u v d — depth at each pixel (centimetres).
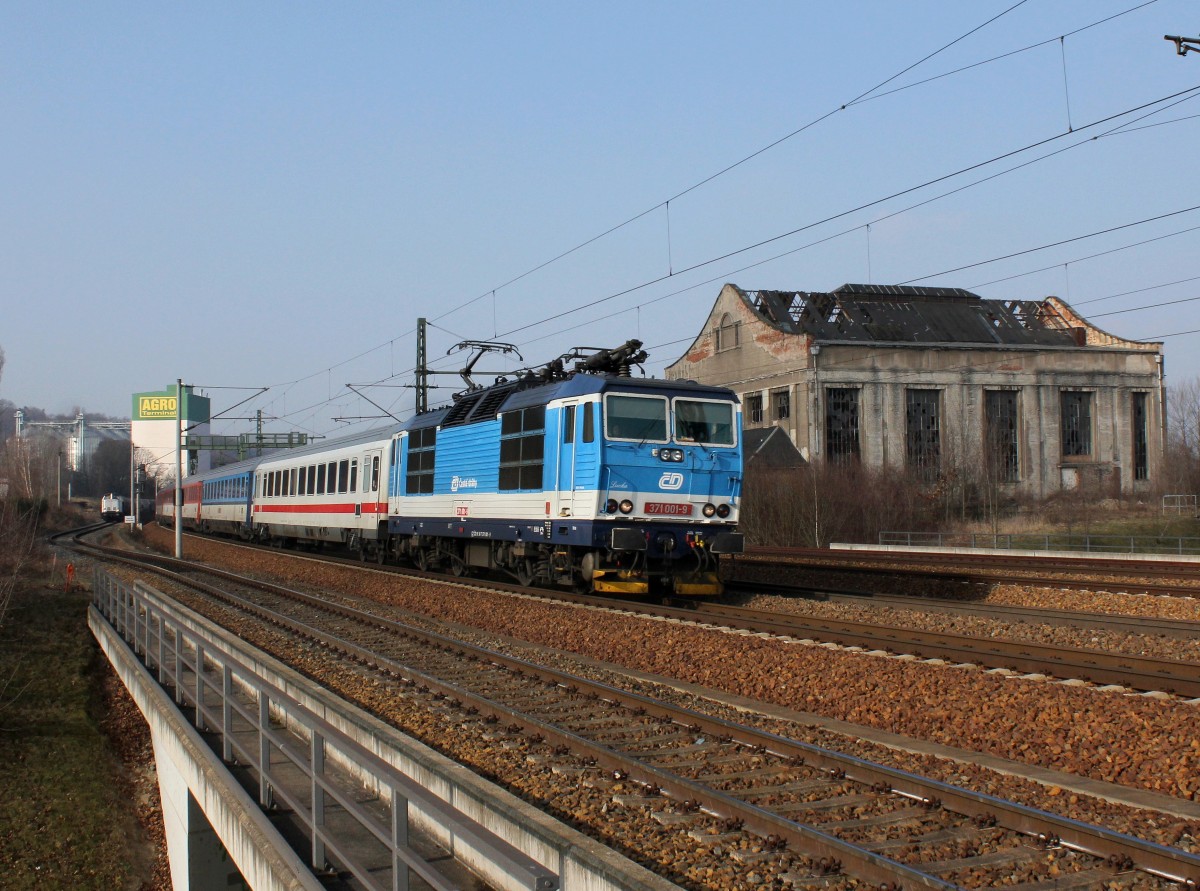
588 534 1898
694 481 1969
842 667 1238
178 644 1274
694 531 1967
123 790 1717
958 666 1239
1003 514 5716
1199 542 4066
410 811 807
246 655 1270
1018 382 6319
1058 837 655
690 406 1986
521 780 843
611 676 1330
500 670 1355
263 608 2147
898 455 5984
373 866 718
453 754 945
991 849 655
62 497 12812
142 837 1559
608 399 1912
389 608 2233
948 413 6131
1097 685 1150
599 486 1884
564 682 1238
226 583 2902
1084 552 3850
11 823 1559
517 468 2156
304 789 912
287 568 3428
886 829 694
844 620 1648
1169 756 851
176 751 1159
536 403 2094
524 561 2262
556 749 926
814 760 845
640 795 788
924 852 648
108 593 2262
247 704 1274
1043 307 7256
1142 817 716
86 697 2119
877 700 1109
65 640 2547
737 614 1802
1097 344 6906
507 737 981
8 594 2811
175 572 3403
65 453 13138
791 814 728
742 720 1059
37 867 1448
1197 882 586
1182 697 1088
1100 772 845
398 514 2867
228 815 881
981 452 5766
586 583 2077
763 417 6259
